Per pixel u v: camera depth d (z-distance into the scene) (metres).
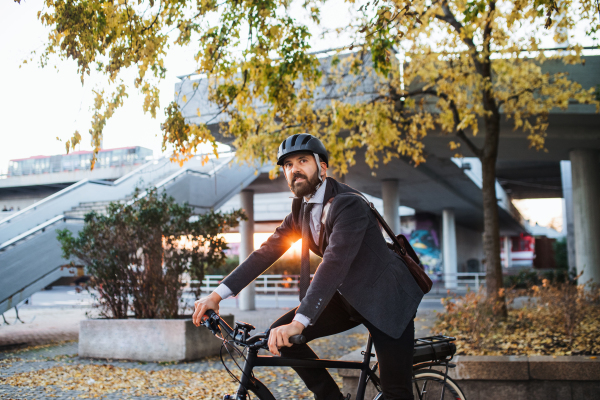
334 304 2.37
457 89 8.30
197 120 10.70
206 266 8.12
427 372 2.61
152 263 7.74
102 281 7.83
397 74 8.70
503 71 8.52
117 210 8.16
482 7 5.01
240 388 2.07
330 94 9.88
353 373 3.71
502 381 4.08
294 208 2.42
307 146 2.21
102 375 5.96
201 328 7.23
